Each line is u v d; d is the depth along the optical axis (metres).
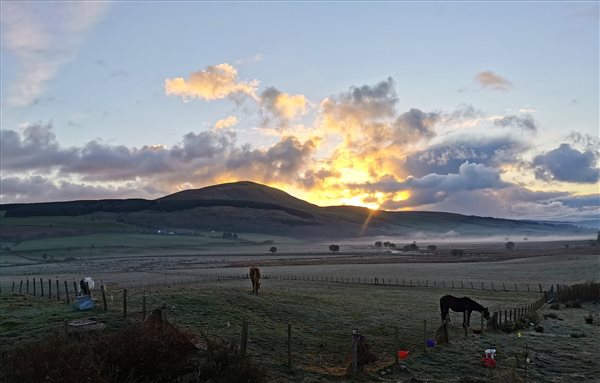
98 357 13.26
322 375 18.75
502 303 48.84
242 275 103.94
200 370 15.28
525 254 188.25
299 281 83.56
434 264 136.75
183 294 33.53
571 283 73.75
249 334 23.92
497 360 22.25
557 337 27.88
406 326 30.78
